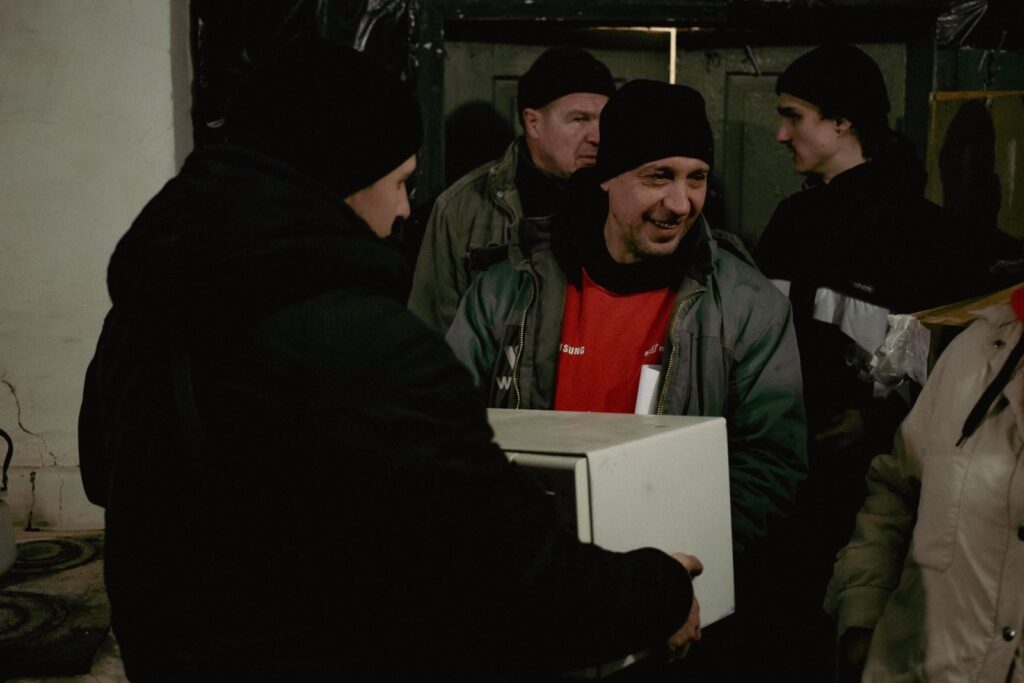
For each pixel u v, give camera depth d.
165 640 1.09
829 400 2.75
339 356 1.03
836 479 2.72
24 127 3.15
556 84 2.85
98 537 3.07
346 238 1.07
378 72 1.17
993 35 3.34
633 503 1.36
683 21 3.34
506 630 1.08
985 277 2.78
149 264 1.07
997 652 1.43
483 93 3.53
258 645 1.06
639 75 3.58
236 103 1.16
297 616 1.06
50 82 3.13
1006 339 1.52
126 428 1.14
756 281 1.98
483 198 3.03
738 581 1.95
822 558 2.68
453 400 1.07
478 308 2.09
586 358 1.98
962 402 1.54
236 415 1.04
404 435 1.02
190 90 3.30
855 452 2.71
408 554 1.04
